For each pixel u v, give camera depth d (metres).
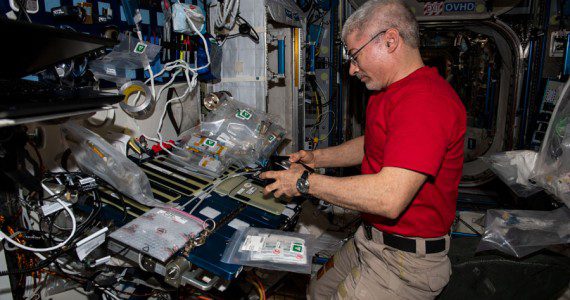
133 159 1.67
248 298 1.97
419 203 1.24
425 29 3.86
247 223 1.30
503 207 3.56
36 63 0.98
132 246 1.04
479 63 4.07
